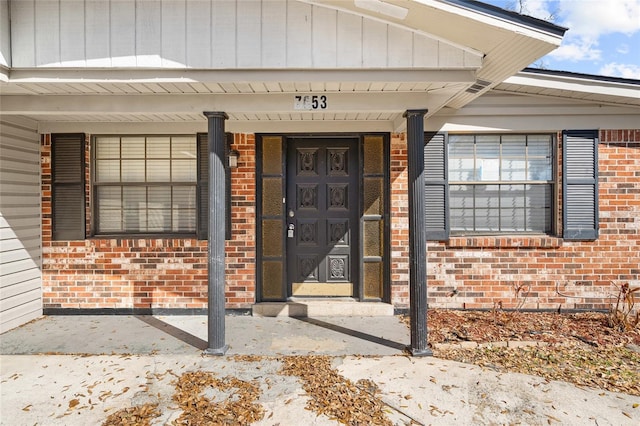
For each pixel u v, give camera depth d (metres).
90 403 2.90
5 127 4.39
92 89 3.53
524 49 3.04
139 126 4.95
